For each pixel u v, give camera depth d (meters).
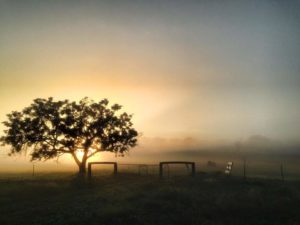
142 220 19.38
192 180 32.34
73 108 46.34
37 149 45.94
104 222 19.09
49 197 27.34
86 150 46.12
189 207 22.11
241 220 19.64
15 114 46.25
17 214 21.28
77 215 20.47
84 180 35.81
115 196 25.83
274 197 24.39
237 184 30.31
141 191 27.58
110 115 46.75
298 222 19.17
